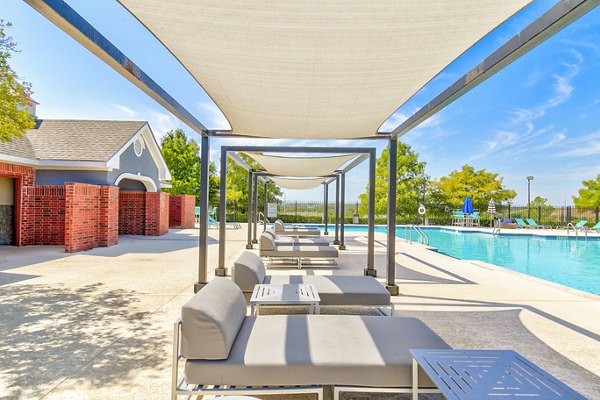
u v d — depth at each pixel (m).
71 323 5.02
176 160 34.25
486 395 2.17
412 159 32.19
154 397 3.18
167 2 2.99
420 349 2.88
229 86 5.00
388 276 6.93
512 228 26.53
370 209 8.68
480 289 7.29
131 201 18.02
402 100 5.37
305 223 32.84
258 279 5.62
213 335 2.91
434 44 3.63
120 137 15.48
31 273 8.38
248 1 2.94
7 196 12.98
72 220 11.59
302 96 5.28
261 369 2.88
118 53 3.74
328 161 11.46
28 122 7.77
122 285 7.29
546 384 2.31
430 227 29.11
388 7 2.98
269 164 12.22
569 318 5.47
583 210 27.34
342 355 3.01
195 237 17.34
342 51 3.83
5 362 3.84
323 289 5.38
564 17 2.79
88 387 3.34
